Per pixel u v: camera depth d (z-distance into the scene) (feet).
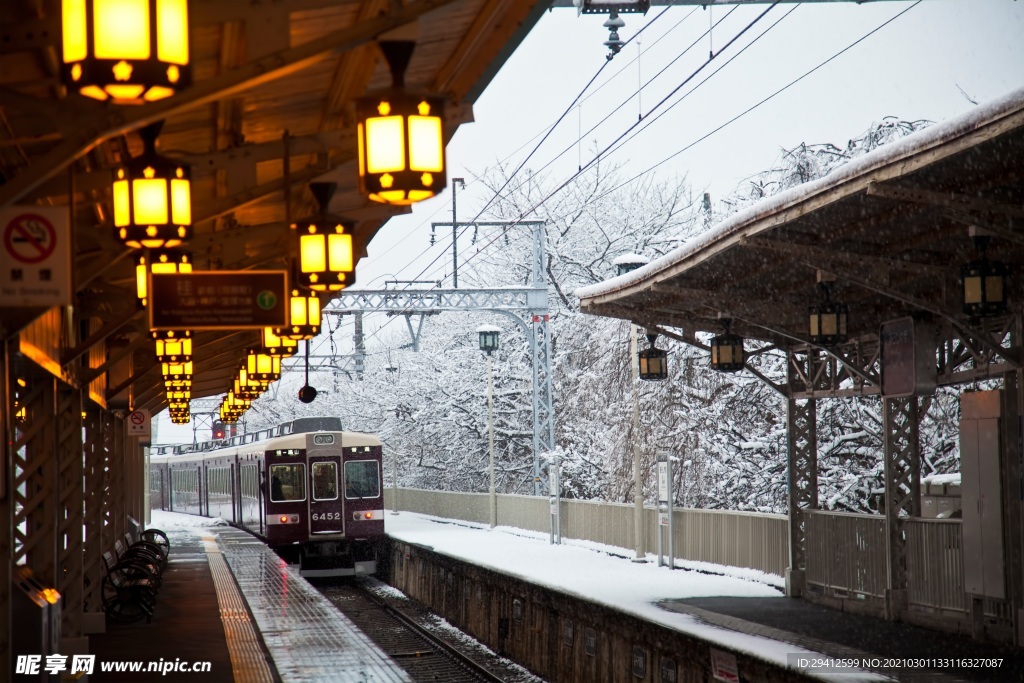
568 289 214.07
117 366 104.01
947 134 52.42
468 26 39.96
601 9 96.84
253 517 200.03
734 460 142.51
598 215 218.59
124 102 21.90
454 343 242.17
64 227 33.45
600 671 89.20
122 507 120.78
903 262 70.90
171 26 20.57
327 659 74.69
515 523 173.27
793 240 77.15
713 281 92.02
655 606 86.74
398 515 239.71
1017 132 49.60
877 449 128.57
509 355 227.20
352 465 179.52
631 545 130.21
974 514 71.00
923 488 97.91
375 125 28.22
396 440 267.80
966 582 71.77
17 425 62.80
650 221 218.59
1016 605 67.72
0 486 46.37
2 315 43.91
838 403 131.95
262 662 73.00
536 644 105.29
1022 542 67.26
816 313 73.82
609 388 177.17
